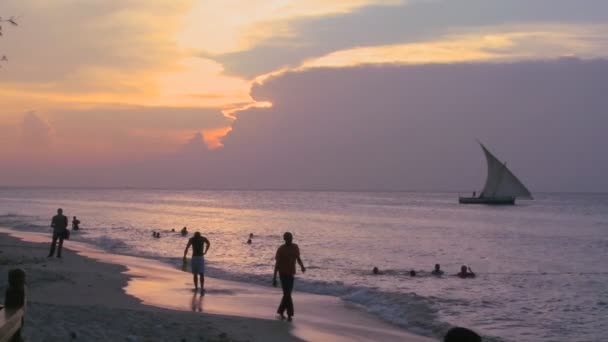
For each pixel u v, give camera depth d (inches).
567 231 2487.7
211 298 693.9
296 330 519.8
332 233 2180.1
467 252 1579.7
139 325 469.4
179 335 445.4
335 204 6048.2
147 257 1192.8
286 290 573.9
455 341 128.4
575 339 570.3
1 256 944.9
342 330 542.6
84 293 658.2
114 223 2561.5
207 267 1054.4
